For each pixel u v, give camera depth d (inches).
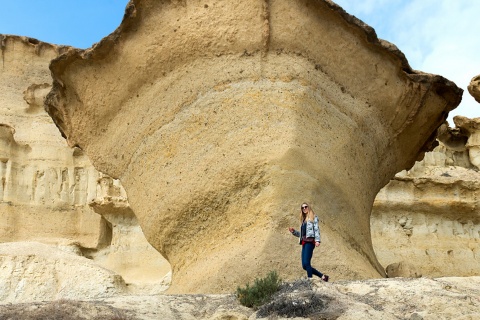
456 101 647.1
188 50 573.9
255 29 566.3
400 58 603.5
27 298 693.9
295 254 486.0
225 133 545.6
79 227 1327.5
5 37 1530.5
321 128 560.1
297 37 569.6
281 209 505.4
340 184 554.3
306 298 359.6
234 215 523.5
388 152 639.1
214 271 490.3
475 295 370.0
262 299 379.2
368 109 604.7
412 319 335.6
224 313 351.3
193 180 542.6
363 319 329.1
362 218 580.4
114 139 606.2
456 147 1327.5
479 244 1169.4
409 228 1171.9
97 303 364.8
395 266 634.8
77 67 618.5
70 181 1366.9
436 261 1137.4
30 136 1403.8
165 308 370.9
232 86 559.2
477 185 1181.7
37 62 1536.7
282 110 547.2
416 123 642.2
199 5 576.1
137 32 585.9
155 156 572.4
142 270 1164.5
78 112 634.2
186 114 563.5
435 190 1186.6
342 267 490.0
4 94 1470.2
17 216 1307.8
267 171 522.0
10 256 731.4
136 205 587.8
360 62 597.6
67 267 735.1
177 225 546.0
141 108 587.8
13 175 1338.6
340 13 575.8
